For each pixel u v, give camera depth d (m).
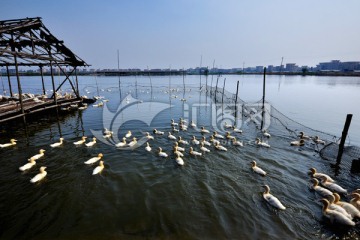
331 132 28.50
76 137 23.77
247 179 15.00
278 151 20.06
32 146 20.67
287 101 55.97
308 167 16.89
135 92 77.50
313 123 33.28
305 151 20.11
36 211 11.52
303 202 12.50
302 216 11.33
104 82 144.62
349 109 44.50
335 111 42.62
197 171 16.06
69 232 10.06
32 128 27.44
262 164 17.34
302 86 102.94
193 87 104.12
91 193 13.20
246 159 18.23
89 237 9.77
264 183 14.51
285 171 16.19
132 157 18.36
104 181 14.55
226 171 16.11
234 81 164.38
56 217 11.07
